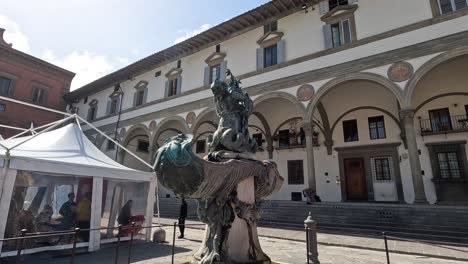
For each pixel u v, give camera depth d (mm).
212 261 3262
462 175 14078
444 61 11883
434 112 15414
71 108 32656
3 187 5953
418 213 10180
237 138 4008
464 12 11820
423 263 6285
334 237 9422
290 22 17719
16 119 26438
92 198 7465
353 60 14234
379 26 14164
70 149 8008
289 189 19094
